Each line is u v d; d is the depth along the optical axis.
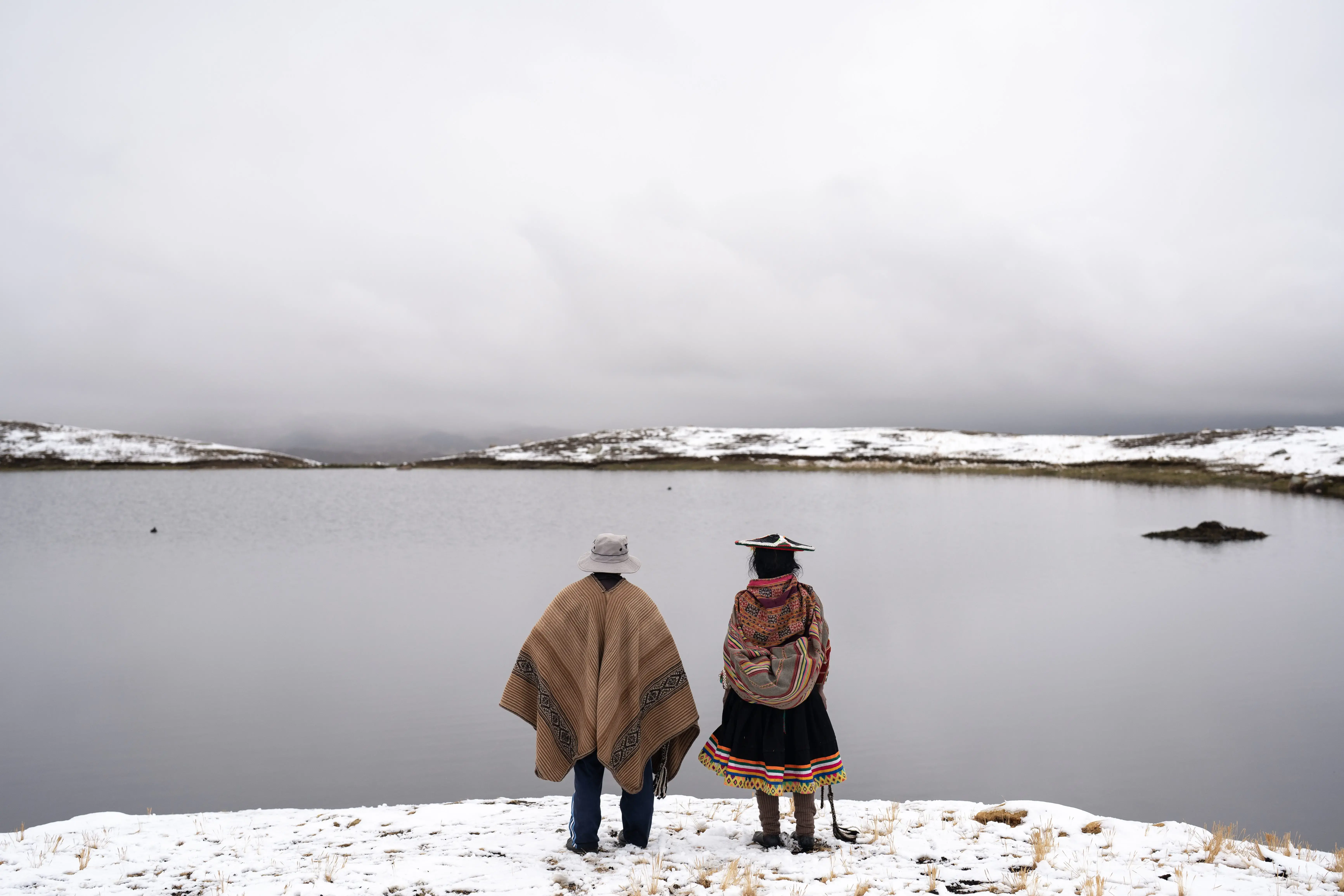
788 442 111.25
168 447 108.25
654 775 4.72
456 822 5.50
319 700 12.65
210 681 13.84
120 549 32.25
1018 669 14.36
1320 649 15.54
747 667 4.36
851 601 20.83
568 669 4.43
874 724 11.41
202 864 4.32
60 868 4.21
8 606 20.67
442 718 11.84
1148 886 3.84
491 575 25.62
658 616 4.59
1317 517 41.72
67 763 10.10
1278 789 9.02
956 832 4.95
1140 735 10.84
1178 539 33.53
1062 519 42.50
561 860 4.34
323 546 33.09
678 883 3.88
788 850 4.62
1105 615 19.05
